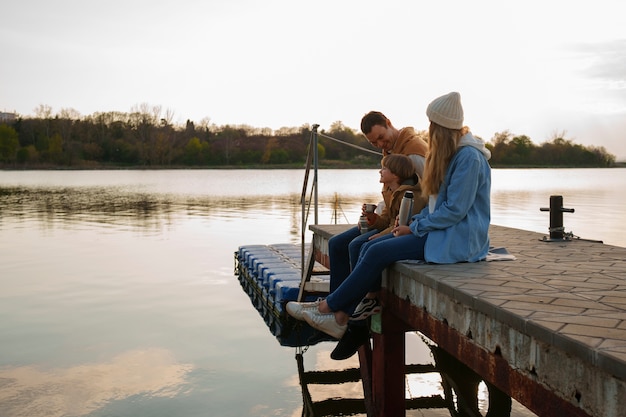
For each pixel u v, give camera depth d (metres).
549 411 2.57
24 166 94.31
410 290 4.05
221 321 8.86
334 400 5.82
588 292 3.28
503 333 2.92
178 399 5.78
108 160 98.62
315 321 4.22
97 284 11.41
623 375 2.08
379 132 4.98
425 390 5.93
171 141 102.00
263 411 5.54
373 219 4.73
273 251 13.07
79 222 22.77
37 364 6.80
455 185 3.99
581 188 44.81
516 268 4.02
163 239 17.98
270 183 57.94
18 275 12.23
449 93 4.07
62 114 97.75
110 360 6.95
